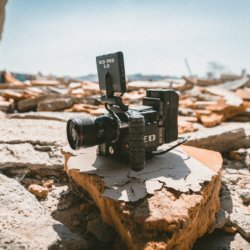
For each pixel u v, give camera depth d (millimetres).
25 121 1399
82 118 663
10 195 701
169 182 635
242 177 956
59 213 722
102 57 711
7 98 2365
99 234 642
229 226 699
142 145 647
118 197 583
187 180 646
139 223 545
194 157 808
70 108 2139
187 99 2656
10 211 645
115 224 612
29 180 869
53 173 906
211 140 1154
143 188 612
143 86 3377
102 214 646
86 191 750
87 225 665
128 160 721
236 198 834
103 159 761
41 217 641
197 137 1145
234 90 3549
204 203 631
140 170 667
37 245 535
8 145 1011
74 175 731
